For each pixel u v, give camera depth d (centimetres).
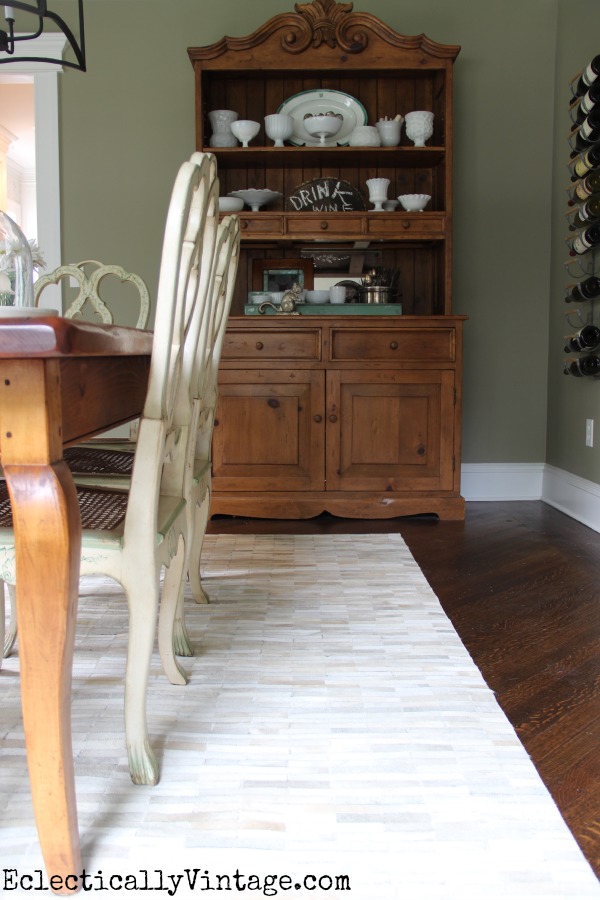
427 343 329
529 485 386
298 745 138
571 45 345
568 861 106
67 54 368
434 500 333
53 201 372
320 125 346
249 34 357
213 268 147
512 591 233
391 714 150
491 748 137
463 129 371
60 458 95
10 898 98
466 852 108
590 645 188
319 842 110
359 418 333
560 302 361
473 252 376
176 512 138
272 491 336
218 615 208
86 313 378
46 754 97
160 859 106
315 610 212
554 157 370
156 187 372
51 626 95
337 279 374
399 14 367
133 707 123
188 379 143
